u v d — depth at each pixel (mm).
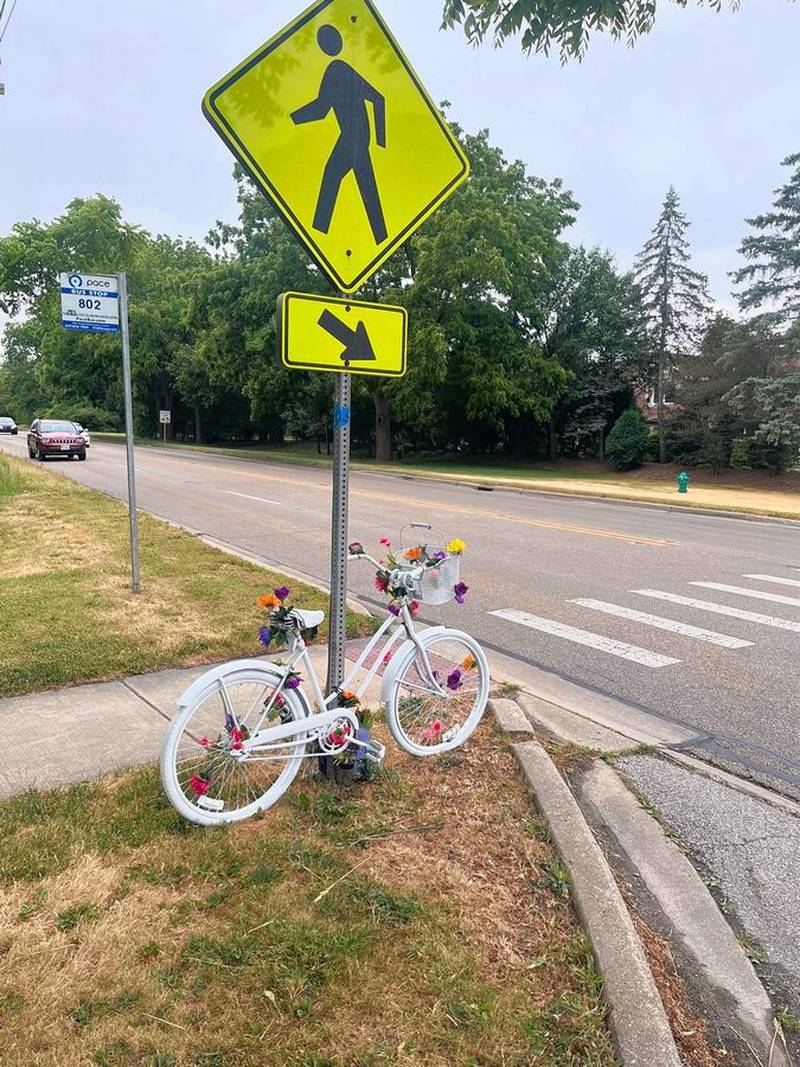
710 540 12266
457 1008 2164
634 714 4887
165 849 2893
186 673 5000
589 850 2984
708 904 2918
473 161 30781
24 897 2594
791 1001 2430
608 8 3420
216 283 34781
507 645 6328
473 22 3637
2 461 18891
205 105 2883
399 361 3393
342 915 2547
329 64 3061
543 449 37562
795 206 24906
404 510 15164
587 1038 2094
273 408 37688
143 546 9547
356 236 3225
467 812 3289
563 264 34469
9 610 6305
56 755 3717
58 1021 2070
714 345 28766
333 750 3363
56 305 35219
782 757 4289
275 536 11578
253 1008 2135
